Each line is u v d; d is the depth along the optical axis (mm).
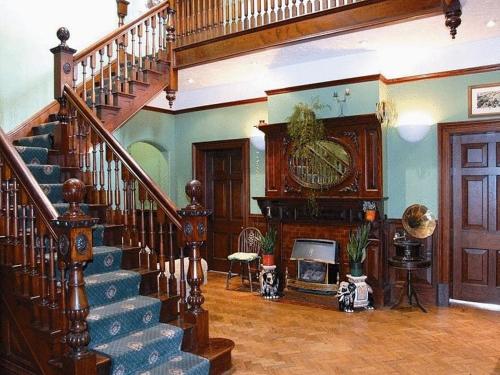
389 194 5371
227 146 6863
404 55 5207
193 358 3064
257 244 6301
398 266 4805
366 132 5098
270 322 4469
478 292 5055
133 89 4902
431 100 5117
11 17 5270
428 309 4906
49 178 3961
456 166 5133
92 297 3119
